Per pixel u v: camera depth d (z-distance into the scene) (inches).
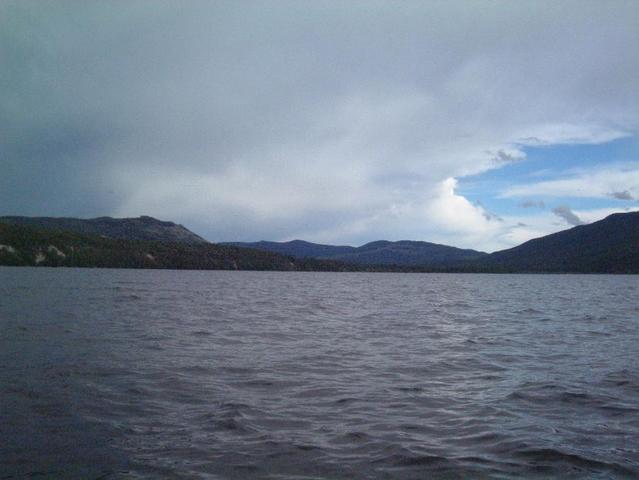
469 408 517.0
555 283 5738.2
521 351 889.5
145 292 2596.0
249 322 1328.7
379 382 632.4
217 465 359.9
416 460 376.2
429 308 1969.7
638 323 1398.9
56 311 1453.0
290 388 593.9
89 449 385.7
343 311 1780.3
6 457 367.9
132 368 679.1
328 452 389.7
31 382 584.1
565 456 383.9
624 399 550.6
